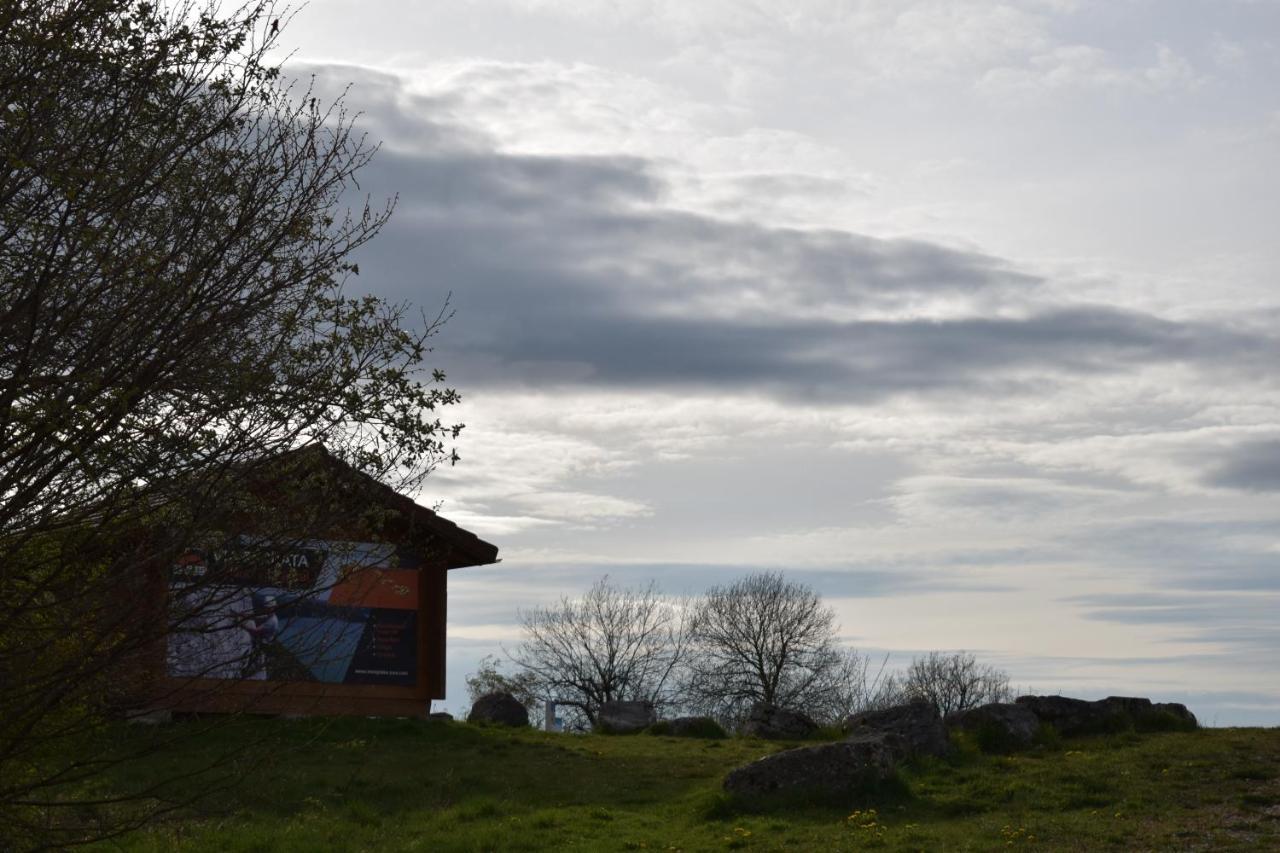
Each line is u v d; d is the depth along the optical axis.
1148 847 16.20
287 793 20.97
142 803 13.08
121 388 9.29
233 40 9.86
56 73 9.25
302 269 10.09
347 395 9.97
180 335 9.48
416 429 10.16
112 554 9.69
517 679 65.69
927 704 24.22
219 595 9.89
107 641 9.42
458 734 28.30
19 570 9.37
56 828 10.02
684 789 22.94
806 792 20.31
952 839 17.27
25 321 9.20
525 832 19.00
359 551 10.91
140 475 9.40
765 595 67.69
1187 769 21.02
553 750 27.33
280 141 10.13
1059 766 21.97
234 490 9.66
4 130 9.18
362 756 24.95
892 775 20.75
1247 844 16.00
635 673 66.38
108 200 9.29
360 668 29.09
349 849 17.59
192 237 9.59
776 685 66.50
